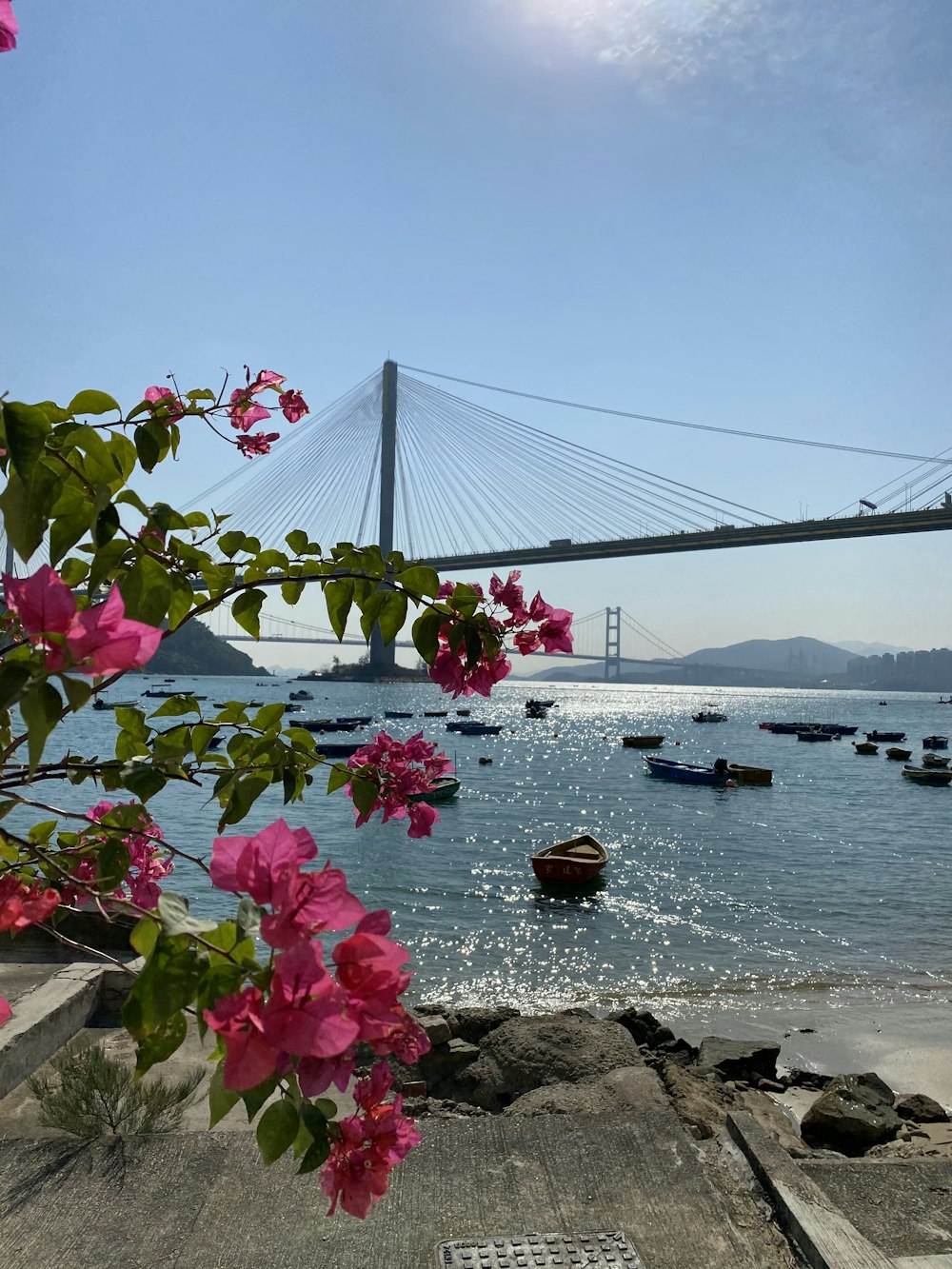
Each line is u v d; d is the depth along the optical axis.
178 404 2.03
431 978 15.23
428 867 24.03
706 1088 7.60
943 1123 9.03
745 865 24.92
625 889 21.88
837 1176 3.71
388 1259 2.92
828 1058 11.68
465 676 1.99
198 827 28.56
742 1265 2.94
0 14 1.29
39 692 1.01
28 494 1.26
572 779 46.19
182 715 2.16
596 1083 6.48
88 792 30.06
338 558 2.12
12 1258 2.88
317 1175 3.37
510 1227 3.09
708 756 61.41
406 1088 7.84
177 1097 4.93
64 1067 4.87
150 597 1.49
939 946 17.14
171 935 1.11
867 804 38.09
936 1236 3.32
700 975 15.41
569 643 1.99
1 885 1.48
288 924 1.04
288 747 2.19
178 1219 3.10
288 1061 1.09
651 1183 3.36
